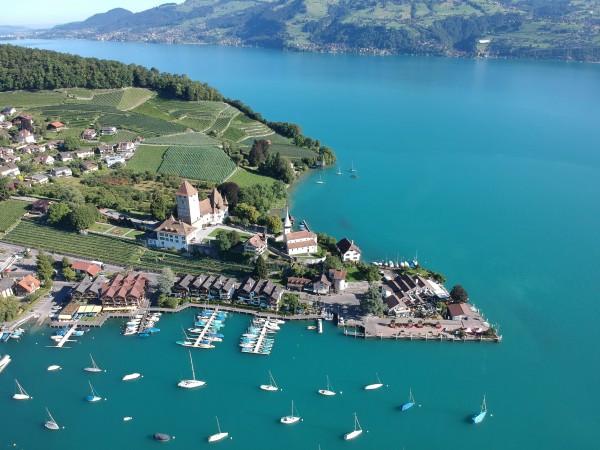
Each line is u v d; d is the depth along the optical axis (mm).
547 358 153750
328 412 134750
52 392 142375
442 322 168875
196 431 129375
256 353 156000
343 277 185875
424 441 125625
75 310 173875
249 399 139250
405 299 177125
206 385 144000
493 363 151750
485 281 196125
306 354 156000
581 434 126875
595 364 151125
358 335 163125
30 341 162500
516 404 136625
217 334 164500
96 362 153250
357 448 123938
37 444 126312
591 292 187875
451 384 143750
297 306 173875
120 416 134375
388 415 133500
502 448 123312
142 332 165000
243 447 124688
